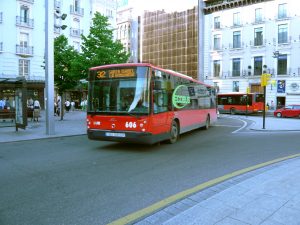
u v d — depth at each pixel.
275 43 42.72
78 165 7.55
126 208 4.52
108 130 9.77
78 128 16.52
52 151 9.63
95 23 20.09
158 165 7.60
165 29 63.75
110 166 7.46
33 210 4.44
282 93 41.72
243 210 4.08
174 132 11.80
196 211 4.07
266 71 43.31
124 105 9.58
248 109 36.06
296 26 40.97
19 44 36.84
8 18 35.62
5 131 14.70
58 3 41.75
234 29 47.25
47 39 13.35
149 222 3.91
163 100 10.50
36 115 20.19
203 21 55.00
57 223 3.97
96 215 4.25
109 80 9.88
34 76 37.84
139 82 9.46
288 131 16.91
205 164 7.73
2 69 35.31
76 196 5.09
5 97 31.23
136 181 6.05
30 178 6.24
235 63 47.28
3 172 6.75
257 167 7.16
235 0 46.50
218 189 5.34
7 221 4.04
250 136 14.30
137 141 9.39
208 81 50.38
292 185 5.26
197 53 56.59
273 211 4.04
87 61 19.55
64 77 22.05
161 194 5.20
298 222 3.69
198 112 15.47
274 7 42.84
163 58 64.31
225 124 21.50
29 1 37.41
